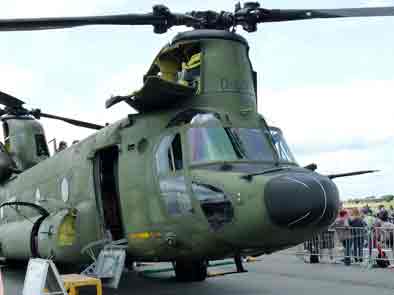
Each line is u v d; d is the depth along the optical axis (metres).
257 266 14.76
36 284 6.89
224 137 8.63
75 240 10.31
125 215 9.63
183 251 8.69
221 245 8.11
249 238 7.64
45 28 8.16
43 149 17.25
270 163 8.53
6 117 17.47
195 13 9.53
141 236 9.20
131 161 9.62
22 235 11.94
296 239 7.67
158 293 10.26
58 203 11.68
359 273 13.13
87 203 10.38
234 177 7.89
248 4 9.33
